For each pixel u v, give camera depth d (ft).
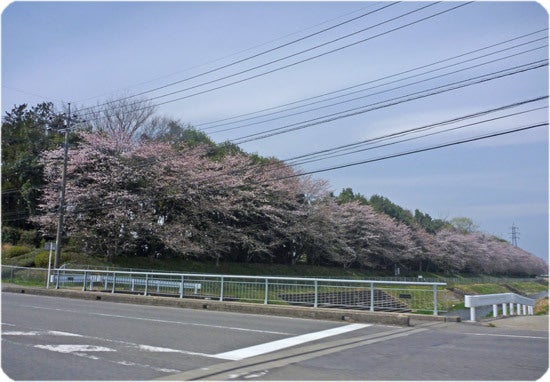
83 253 117.19
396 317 43.60
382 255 209.36
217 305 56.90
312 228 161.79
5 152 135.44
